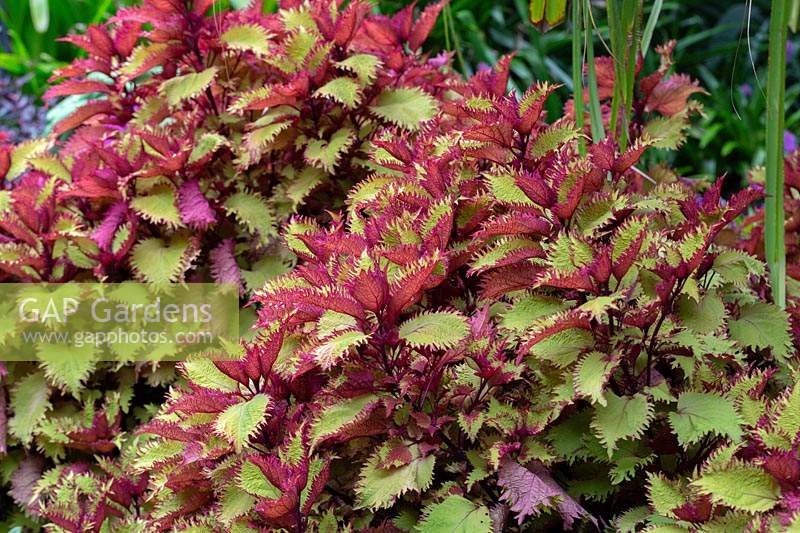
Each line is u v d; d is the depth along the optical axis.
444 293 2.01
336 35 2.22
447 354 1.90
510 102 2.01
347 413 1.88
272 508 1.85
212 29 2.31
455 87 2.24
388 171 2.21
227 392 1.95
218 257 2.24
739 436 1.84
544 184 1.92
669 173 2.29
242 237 2.31
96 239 2.21
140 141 2.26
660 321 1.88
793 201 2.28
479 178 2.04
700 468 1.90
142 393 2.36
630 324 1.89
